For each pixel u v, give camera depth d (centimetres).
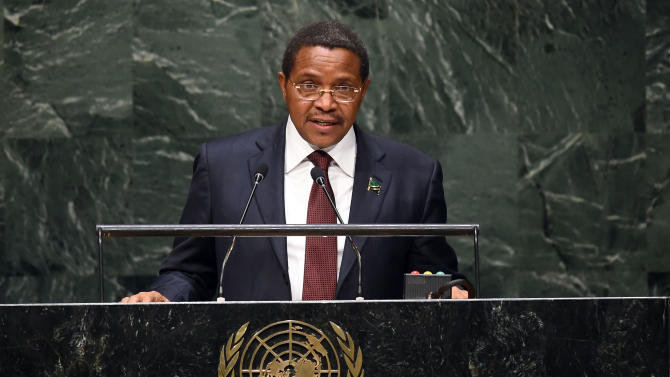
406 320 664
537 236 1922
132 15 1894
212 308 655
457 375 663
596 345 670
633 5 1939
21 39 1878
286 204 1027
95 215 1884
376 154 1071
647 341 670
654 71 1941
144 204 1891
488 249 1916
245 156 1064
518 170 1925
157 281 1015
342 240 1005
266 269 996
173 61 1898
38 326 650
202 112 1900
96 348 650
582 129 1933
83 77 1889
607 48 1934
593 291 1919
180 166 1894
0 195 1873
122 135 1894
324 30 1014
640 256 1927
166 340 651
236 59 1906
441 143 1919
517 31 1930
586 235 1925
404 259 1041
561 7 1931
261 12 1905
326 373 656
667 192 1938
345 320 661
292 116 1016
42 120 1884
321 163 1040
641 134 1938
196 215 1052
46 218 1880
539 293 1916
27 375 646
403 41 1920
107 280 1881
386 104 1916
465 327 667
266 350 655
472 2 1927
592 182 1930
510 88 1927
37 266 1873
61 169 1886
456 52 1923
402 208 1045
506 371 665
